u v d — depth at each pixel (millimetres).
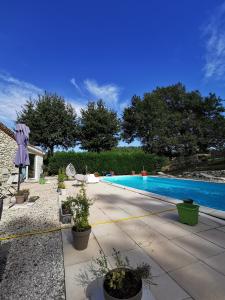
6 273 2980
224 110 33688
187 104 35719
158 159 25984
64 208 5633
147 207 6699
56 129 24594
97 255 3418
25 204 7230
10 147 14492
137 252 3482
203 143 30047
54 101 24922
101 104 30016
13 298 2467
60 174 14555
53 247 3820
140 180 19328
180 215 5039
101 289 2443
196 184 14367
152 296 2293
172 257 3291
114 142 30172
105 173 22078
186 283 2607
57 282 2766
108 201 7742
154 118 33000
